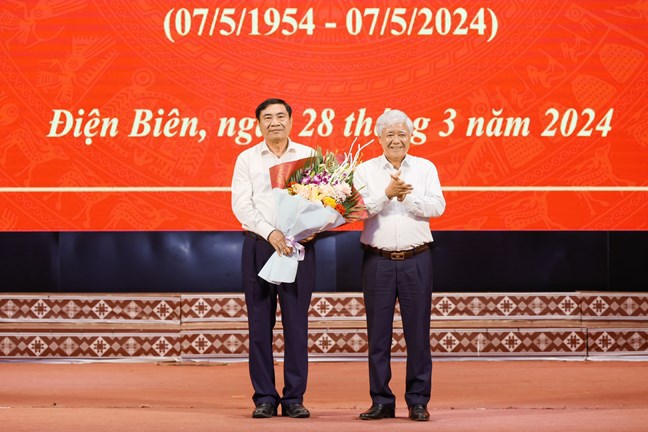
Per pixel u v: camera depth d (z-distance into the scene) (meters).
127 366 8.73
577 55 8.29
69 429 4.91
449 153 8.30
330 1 8.27
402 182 5.32
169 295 9.02
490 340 9.00
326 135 8.28
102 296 9.02
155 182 8.34
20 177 8.32
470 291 9.36
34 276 9.31
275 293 5.62
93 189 8.33
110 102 8.31
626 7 8.26
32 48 8.28
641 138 8.29
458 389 7.32
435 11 8.27
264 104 5.57
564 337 9.00
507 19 8.27
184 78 8.30
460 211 8.32
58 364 8.87
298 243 5.43
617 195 8.31
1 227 8.33
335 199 5.38
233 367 8.71
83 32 8.29
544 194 8.30
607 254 9.38
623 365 8.68
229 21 8.27
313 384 7.69
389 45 8.27
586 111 8.29
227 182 8.34
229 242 9.41
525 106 8.29
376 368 5.52
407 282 5.49
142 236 9.37
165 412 5.70
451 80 8.29
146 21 8.30
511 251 9.39
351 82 8.27
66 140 8.31
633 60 8.27
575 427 4.96
